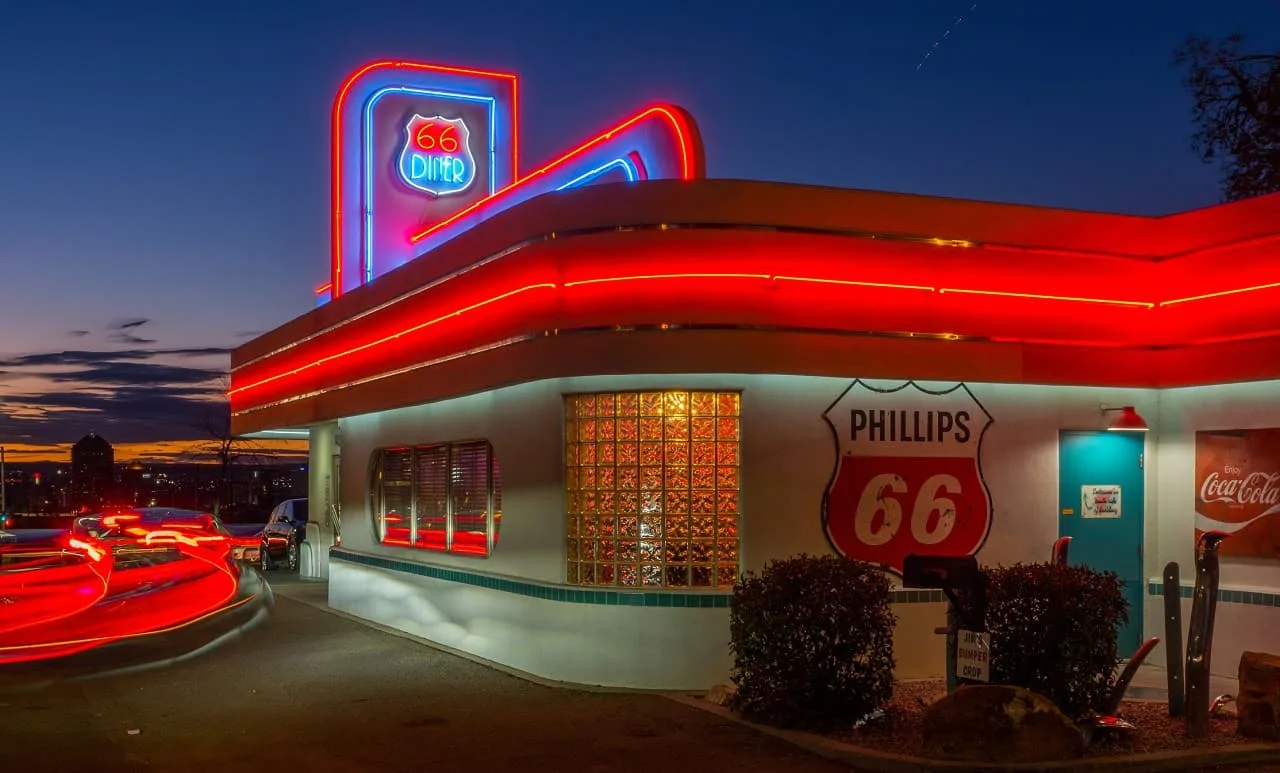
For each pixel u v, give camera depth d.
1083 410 12.89
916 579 9.06
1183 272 12.65
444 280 14.52
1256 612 11.95
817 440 11.92
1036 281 12.55
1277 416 11.90
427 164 19.66
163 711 11.23
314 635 16.20
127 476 123.50
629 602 11.80
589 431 12.28
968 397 12.45
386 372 16.52
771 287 11.62
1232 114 21.92
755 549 11.71
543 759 9.13
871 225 12.00
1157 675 12.29
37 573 30.86
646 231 11.68
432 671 13.09
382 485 17.95
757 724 10.05
